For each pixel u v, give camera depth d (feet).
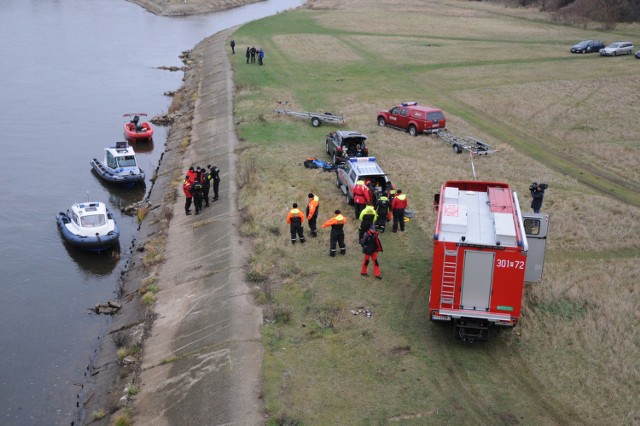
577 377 46.01
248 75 170.30
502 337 51.24
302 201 82.99
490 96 146.51
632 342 49.88
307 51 208.03
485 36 237.25
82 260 80.02
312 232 71.46
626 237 71.51
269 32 248.32
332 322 53.72
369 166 80.33
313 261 65.87
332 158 100.89
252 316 56.18
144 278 71.97
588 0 278.67
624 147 108.68
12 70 192.34
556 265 64.03
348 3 350.84
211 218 82.64
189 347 54.29
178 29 288.51
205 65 196.75
